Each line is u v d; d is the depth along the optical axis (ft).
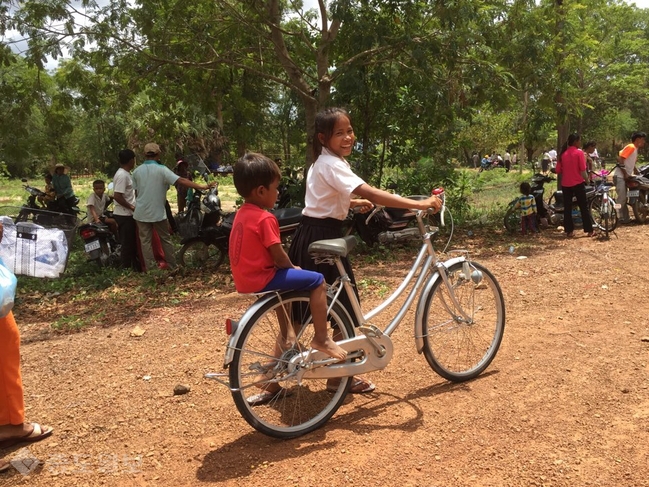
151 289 23.75
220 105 40.42
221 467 10.07
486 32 32.27
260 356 11.00
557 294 19.43
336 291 11.43
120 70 32.81
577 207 33.47
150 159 26.40
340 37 31.99
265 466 9.98
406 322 17.07
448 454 10.04
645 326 15.89
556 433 10.55
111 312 20.54
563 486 9.02
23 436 11.19
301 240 11.71
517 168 124.98
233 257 10.71
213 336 16.99
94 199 31.48
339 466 9.83
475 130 114.73
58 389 13.82
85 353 16.24
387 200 11.04
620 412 11.20
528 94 34.76
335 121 11.24
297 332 11.13
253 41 37.14
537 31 32.19
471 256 26.84
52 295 24.09
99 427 11.78
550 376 12.93
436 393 12.39
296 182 35.37
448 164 37.99
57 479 10.00
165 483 9.72
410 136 37.27
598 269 22.68
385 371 13.69
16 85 31.19
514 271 23.02
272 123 51.31
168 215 37.04
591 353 14.14
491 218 38.58
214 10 34.60
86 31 30.25
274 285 10.46
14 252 25.27
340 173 11.11
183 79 35.94
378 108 36.04
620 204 34.47
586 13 42.06
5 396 10.93
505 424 10.94
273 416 11.62
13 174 122.52
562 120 34.60
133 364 15.12
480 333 13.87
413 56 29.43
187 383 13.64
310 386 12.80
